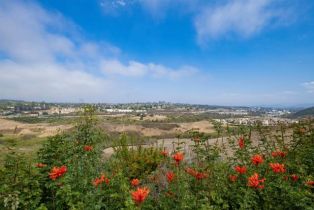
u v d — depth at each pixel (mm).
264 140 6031
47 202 4477
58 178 4461
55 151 5652
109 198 4375
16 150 4871
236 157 5578
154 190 5289
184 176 4723
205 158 5320
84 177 4918
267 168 4961
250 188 4293
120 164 6508
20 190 4066
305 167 4988
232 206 4238
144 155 8539
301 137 5965
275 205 4223
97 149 6695
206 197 4070
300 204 3902
